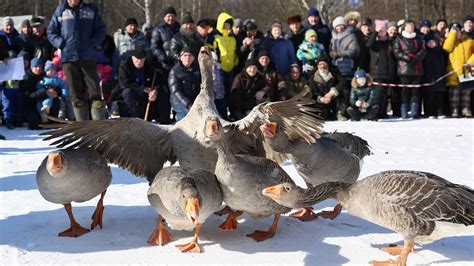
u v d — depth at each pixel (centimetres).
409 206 402
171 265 418
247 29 1351
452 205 396
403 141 1034
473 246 467
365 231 508
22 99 1236
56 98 1215
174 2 3812
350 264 424
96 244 465
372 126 1252
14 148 958
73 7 1035
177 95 1183
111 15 3578
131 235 491
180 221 443
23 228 503
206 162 500
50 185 456
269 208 462
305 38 1388
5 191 638
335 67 1383
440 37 1555
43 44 1305
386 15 3841
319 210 586
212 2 3962
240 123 491
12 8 3303
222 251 450
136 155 519
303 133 493
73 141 502
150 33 1515
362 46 1414
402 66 1396
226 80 1322
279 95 1311
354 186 436
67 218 536
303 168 532
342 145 557
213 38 1305
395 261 415
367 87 1366
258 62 1295
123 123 491
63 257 432
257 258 435
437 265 423
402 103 1430
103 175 489
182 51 1173
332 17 3538
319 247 461
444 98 1507
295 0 3653
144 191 645
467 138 1072
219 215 561
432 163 816
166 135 512
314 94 1363
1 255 432
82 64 1048
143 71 1271
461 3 3497
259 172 453
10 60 981
